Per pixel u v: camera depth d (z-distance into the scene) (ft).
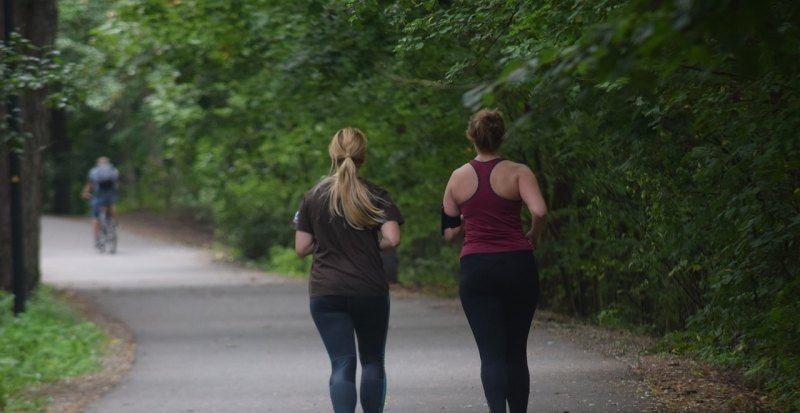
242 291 174.09
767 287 64.28
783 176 58.95
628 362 85.71
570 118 66.59
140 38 165.37
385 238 58.75
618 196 99.40
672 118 68.69
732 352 77.00
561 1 61.21
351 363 58.44
